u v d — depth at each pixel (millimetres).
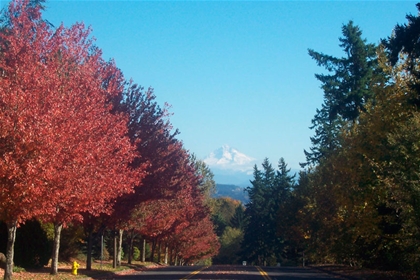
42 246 28625
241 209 127250
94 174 20672
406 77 22812
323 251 46562
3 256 25719
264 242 90312
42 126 16672
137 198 29922
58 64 20922
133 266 40188
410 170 17875
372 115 23594
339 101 43938
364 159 23109
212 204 85625
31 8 22359
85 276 26000
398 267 24594
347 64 44188
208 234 75875
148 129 30547
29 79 17734
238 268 42750
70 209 21547
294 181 92125
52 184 17797
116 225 31438
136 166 29438
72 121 18734
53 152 17031
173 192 34906
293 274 33156
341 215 29500
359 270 32969
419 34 20875
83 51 23188
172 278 26719
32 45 20188
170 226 45500
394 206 18375
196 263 101375
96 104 22000
